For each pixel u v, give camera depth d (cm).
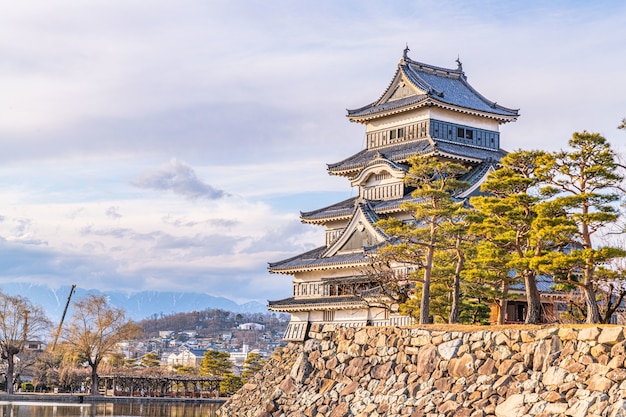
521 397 4647
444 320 7300
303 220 10912
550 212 5509
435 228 6619
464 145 10469
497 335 5034
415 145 10331
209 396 15838
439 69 11131
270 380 7519
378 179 10319
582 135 5441
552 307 8344
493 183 5944
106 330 14912
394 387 5541
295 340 10119
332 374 6225
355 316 9462
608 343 4384
